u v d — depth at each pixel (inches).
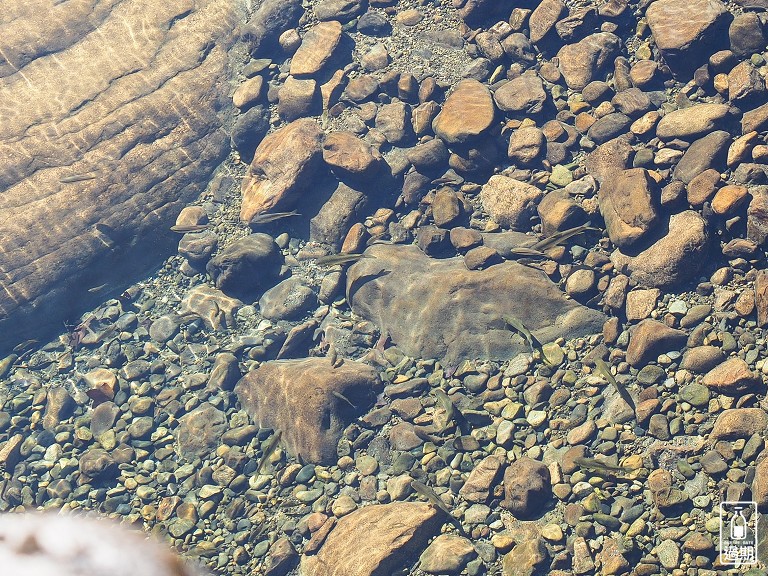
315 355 411.8
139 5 520.4
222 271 435.2
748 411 312.0
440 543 320.5
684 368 336.8
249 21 527.8
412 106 462.6
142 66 504.1
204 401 404.5
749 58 399.9
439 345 386.9
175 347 430.0
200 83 507.5
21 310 455.5
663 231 365.7
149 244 474.0
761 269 350.3
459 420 357.1
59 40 505.0
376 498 348.5
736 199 355.9
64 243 463.5
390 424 371.2
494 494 329.1
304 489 360.8
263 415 390.3
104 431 403.2
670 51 410.6
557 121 428.1
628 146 399.9
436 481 343.6
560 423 342.3
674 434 321.1
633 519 305.4
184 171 488.4
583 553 303.6
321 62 482.3
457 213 414.0
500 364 374.3
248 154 493.0
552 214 390.9
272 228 455.8
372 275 411.8
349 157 436.5
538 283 378.9
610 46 435.8
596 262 376.8
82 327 449.1
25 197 467.5
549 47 454.9
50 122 482.6
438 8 493.7
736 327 339.6
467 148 424.2
